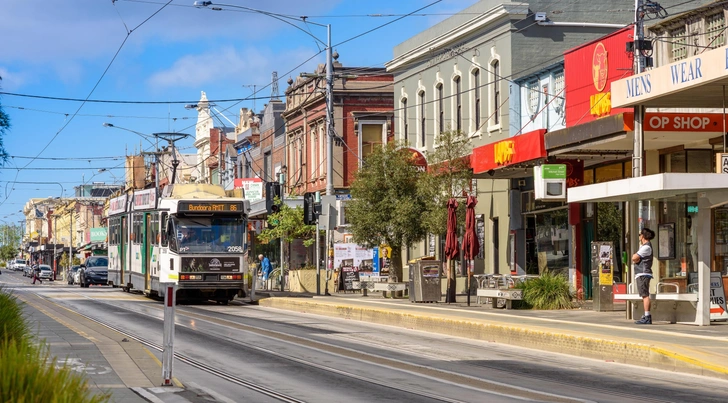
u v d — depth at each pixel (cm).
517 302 2633
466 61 3744
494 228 3597
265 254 6147
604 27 3444
